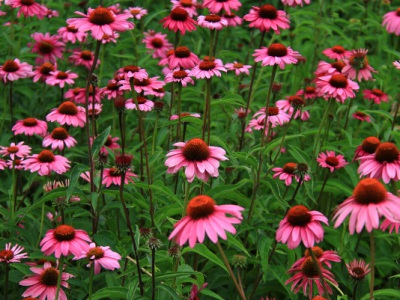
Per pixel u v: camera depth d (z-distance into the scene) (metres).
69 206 1.94
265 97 2.60
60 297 1.66
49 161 1.90
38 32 2.71
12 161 1.95
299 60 2.52
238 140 2.25
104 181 1.92
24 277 1.80
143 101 1.98
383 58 3.05
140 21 2.81
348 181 2.20
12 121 2.24
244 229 1.85
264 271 1.77
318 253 1.67
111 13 1.73
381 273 2.04
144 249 1.64
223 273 1.92
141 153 1.97
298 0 2.24
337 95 2.04
